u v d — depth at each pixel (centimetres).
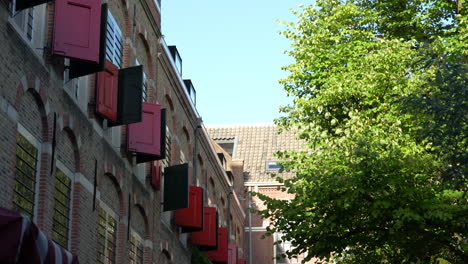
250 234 5234
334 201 1783
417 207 1725
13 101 1369
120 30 2173
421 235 1781
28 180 1454
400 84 2092
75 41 1577
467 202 1728
